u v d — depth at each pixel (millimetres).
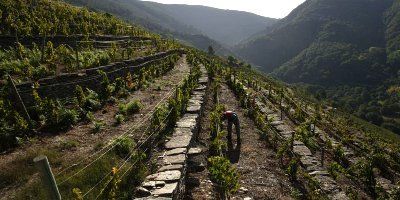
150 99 17000
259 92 30188
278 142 15898
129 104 14609
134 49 30016
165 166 9523
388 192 13734
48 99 13234
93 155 9102
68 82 14625
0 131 10000
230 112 14883
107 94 15938
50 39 23188
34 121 11297
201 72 28469
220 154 12680
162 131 12211
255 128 17656
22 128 10523
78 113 12797
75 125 12133
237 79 32531
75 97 14047
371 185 14039
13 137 10062
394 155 21969
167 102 15555
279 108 25547
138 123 12695
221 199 9586
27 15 25672
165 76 24953
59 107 12766
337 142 20281
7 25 21469
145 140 10719
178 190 8664
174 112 13258
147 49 32750
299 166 13883
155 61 27469
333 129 25812
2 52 16578
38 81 13234
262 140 15883
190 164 11117
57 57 18406
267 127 17141
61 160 8734
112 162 8844
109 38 31578
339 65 196375
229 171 10305
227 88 27719
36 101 12195
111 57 21438
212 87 25844
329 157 17125
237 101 23203
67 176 7641
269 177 12055
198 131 14828
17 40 18484
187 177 10461
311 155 14984
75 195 6531
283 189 11383
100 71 16953
